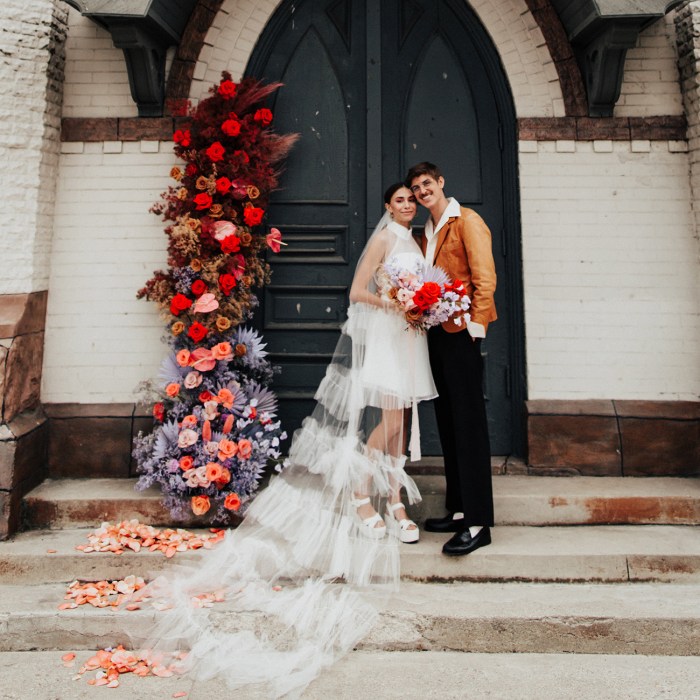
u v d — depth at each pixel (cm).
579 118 365
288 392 383
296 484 312
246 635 243
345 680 225
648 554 278
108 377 354
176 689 221
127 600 262
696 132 353
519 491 321
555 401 354
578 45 366
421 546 285
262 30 377
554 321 358
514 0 374
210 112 342
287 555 279
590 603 256
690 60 351
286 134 387
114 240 359
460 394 280
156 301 331
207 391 317
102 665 234
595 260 360
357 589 265
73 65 366
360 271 292
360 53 390
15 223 330
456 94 387
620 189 362
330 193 387
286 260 387
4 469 302
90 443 345
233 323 332
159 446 306
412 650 246
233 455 308
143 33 336
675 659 241
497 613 248
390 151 388
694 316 355
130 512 312
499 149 385
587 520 314
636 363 355
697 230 354
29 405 335
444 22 388
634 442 346
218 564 274
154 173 361
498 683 223
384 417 291
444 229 290
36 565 280
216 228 328
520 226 365
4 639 249
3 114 329
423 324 276
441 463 363
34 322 339
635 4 314
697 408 347
